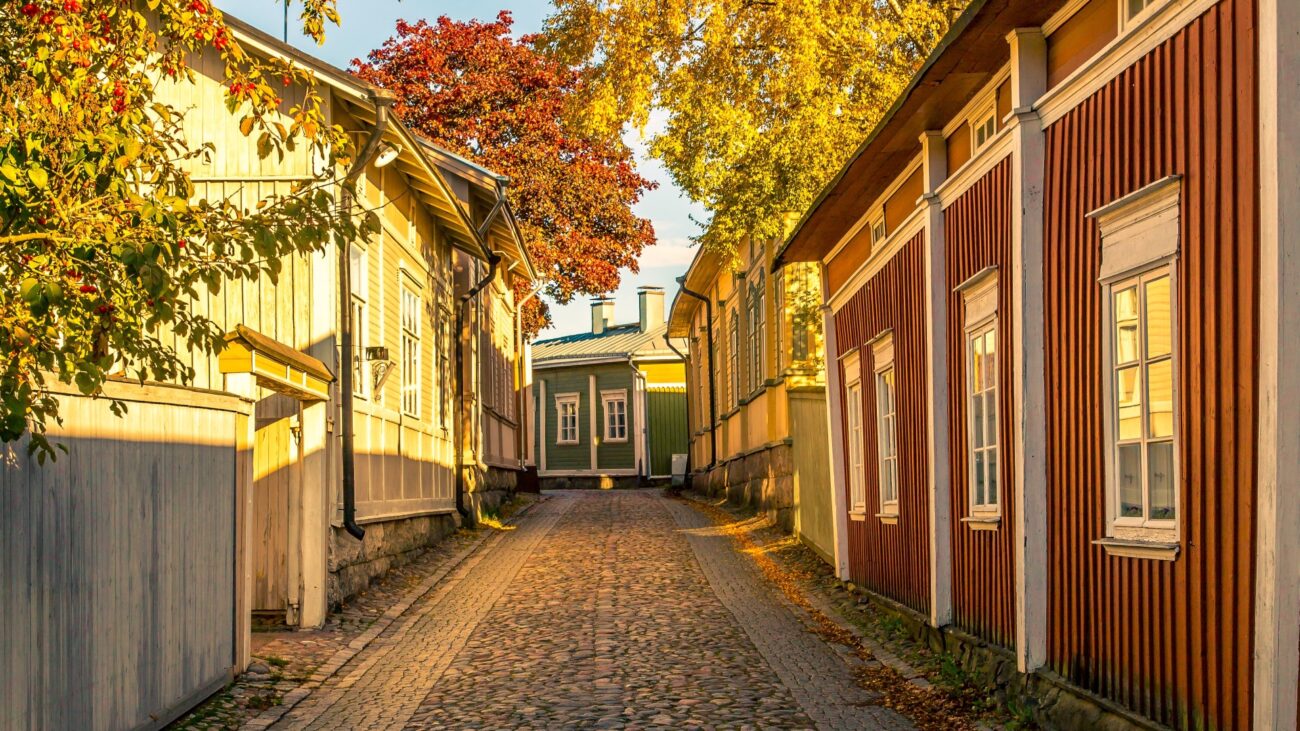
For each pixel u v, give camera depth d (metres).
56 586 6.84
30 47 6.42
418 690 10.22
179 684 8.73
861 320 14.48
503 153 33.06
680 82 21.44
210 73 13.84
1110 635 7.08
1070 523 7.73
